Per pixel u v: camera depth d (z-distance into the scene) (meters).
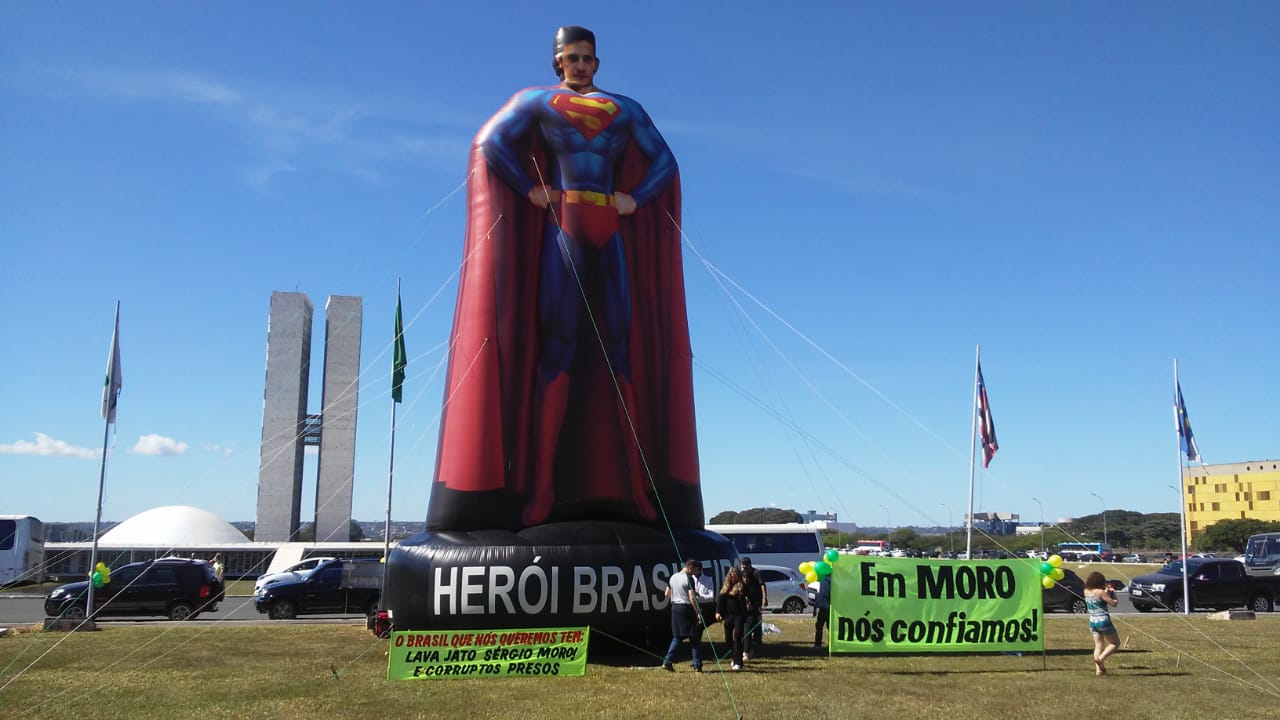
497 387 17.17
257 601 25.78
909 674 14.66
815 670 14.99
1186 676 14.73
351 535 70.38
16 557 45.22
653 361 18.42
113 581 24.56
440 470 17.23
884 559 15.48
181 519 57.09
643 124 19.02
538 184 18.06
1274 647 18.72
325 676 14.33
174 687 13.38
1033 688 13.49
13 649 17.80
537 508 17.00
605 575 15.96
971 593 15.61
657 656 16.48
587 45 19.12
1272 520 89.81
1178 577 29.89
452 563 15.80
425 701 12.25
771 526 39.75
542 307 17.70
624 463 17.56
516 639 14.24
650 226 18.77
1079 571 48.31
